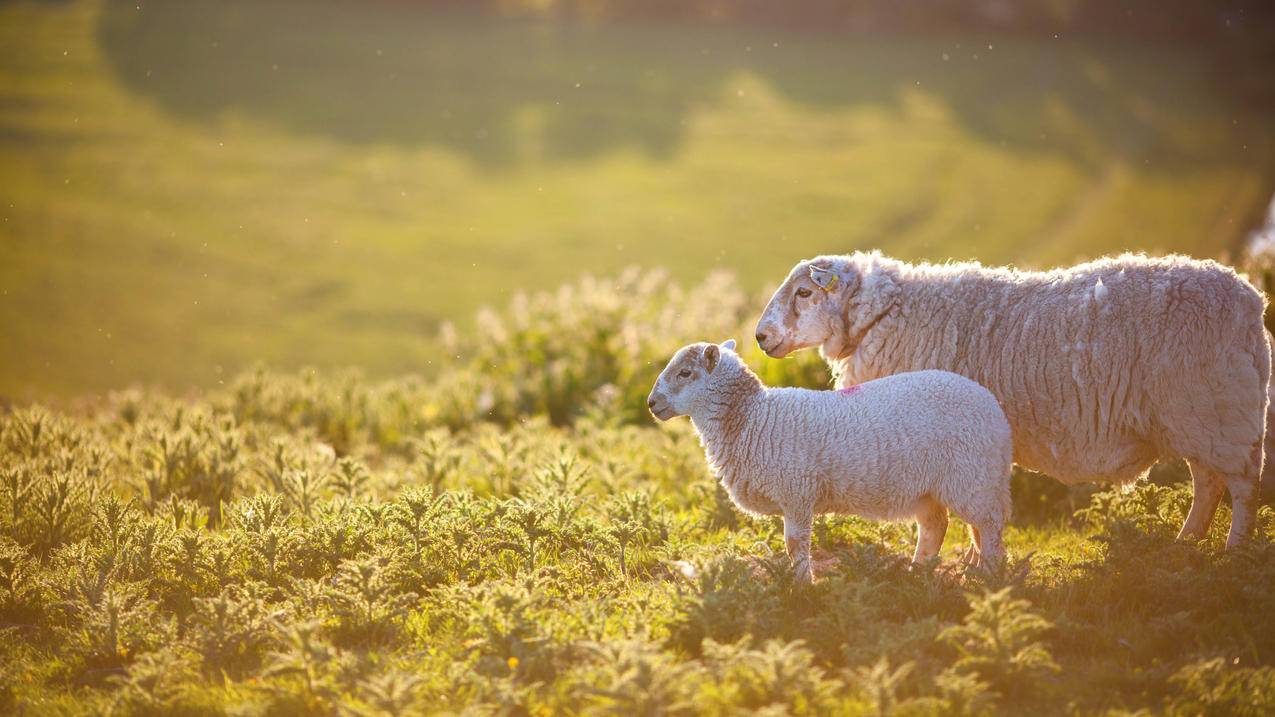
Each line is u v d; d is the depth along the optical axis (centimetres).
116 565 746
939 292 786
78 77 6291
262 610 675
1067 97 6538
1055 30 7881
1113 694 561
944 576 697
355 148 5544
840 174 5275
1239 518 722
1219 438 711
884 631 591
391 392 1645
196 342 3275
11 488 897
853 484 694
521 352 1736
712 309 1745
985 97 6569
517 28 7894
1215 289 709
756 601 639
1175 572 684
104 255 4012
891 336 797
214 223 4406
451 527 773
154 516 927
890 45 7738
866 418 689
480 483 1091
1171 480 930
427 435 1175
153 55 6762
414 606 716
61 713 581
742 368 730
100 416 1570
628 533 787
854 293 815
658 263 4069
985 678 571
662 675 532
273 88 6406
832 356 841
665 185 5109
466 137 5803
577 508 887
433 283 3856
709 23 8162
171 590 756
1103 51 7444
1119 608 665
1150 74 6869
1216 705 537
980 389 689
